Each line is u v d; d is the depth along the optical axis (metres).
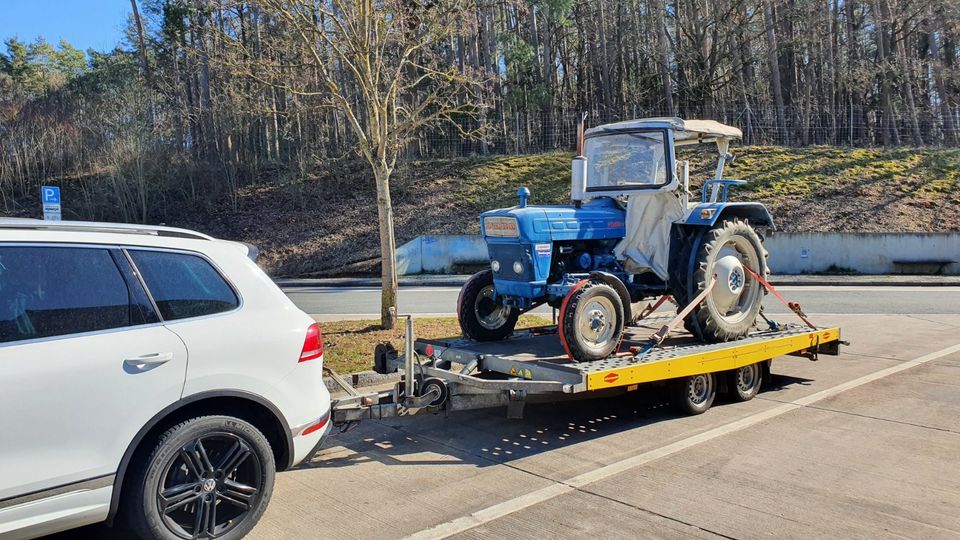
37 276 3.46
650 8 35.16
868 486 4.77
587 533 4.05
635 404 6.97
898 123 33.94
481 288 7.30
